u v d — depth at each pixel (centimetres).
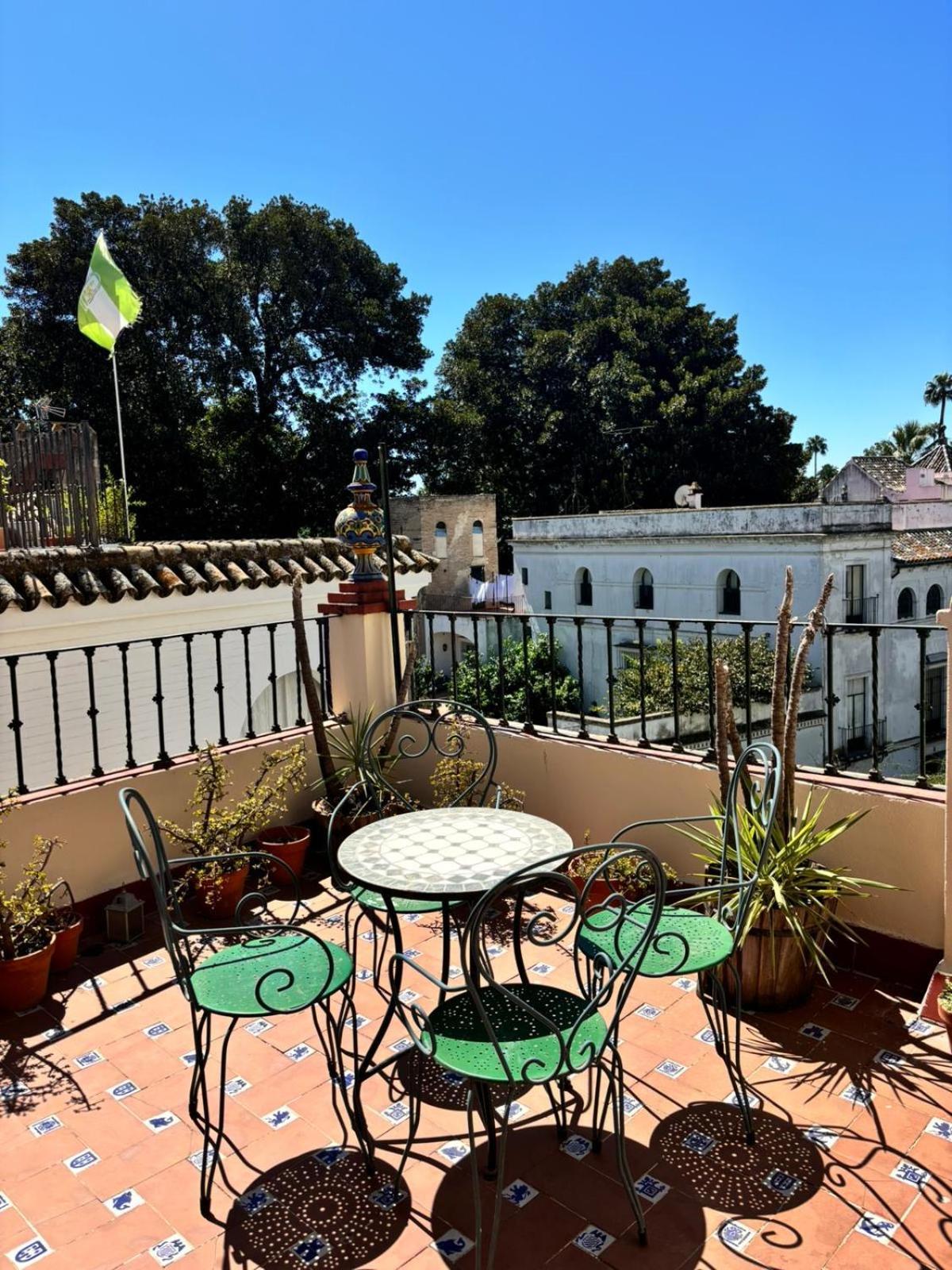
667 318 3225
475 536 2828
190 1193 242
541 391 3291
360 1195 239
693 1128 261
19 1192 244
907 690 1988
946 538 2120
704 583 2073
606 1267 213
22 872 376
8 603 594
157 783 420
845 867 345
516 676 1825
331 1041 262
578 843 433
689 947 252
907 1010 317
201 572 705
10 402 2319
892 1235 219
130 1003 340
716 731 378
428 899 239
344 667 522
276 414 2608
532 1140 259
